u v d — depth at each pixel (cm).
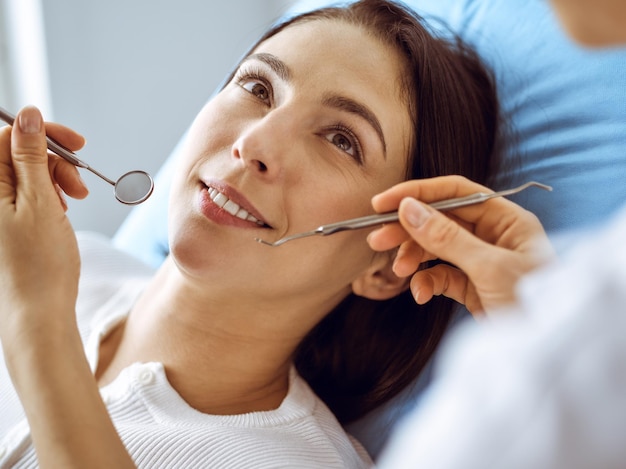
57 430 84
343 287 128
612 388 43
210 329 125
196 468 111
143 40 234
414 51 123
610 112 132
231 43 248
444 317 135
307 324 130
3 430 123
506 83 145
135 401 119
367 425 142
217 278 117
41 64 220
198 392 127
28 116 95
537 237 91
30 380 87
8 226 95
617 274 45
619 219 48
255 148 110
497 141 141
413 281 101
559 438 43
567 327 45
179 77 244
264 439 118
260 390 132
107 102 234
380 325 140
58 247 95
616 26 47
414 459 49
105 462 83
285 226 114
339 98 115
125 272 161
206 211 114
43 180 97
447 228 85
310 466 116
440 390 52
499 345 49
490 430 46
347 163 116
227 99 119
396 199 93
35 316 90
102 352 133
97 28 225
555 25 143
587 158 132
